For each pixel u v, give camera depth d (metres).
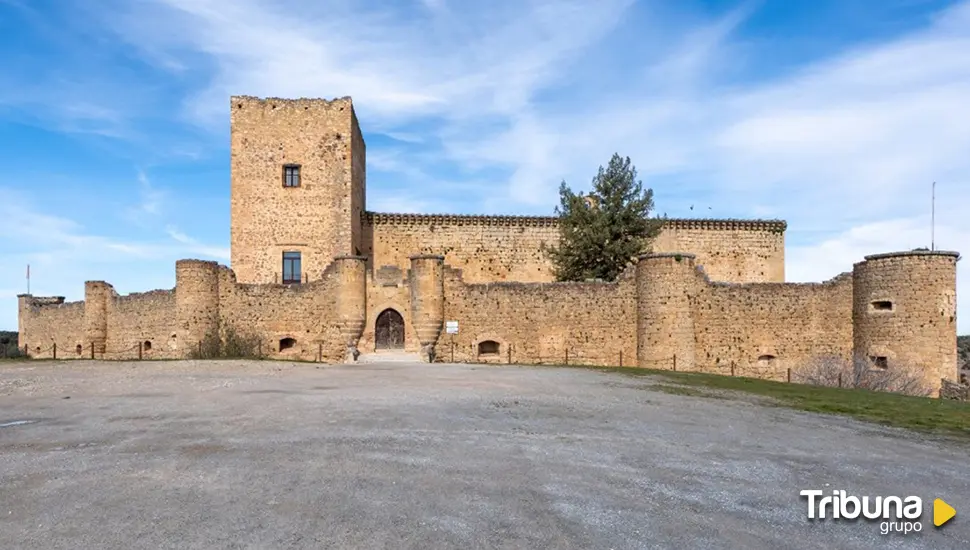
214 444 10.31
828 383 27.88
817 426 13.04
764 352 30.75
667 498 7.95
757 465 9.62
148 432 11.29
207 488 7.99
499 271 39.25
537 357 30.81
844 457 10.27
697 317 30.41
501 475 8.70
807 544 6.65
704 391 18.59
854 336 30.56
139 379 19.62
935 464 9.92
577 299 30.88
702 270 30.77
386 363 27.55
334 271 30.91
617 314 30.73
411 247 38.94
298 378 20.05
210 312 30.61
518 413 13.59
